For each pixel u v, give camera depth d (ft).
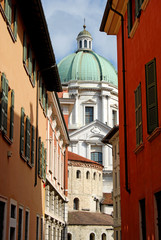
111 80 324.39
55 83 100.48
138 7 59.36
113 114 323.37
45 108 101.30
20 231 66.69
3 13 51.98
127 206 67.41
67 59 336.08
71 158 259.60
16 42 62.54
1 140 52.54
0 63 51.98
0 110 50.16
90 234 232.53
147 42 54.85
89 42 351.87
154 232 49.90
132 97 64.44
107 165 291.58
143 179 56.34
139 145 56.80
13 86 60.54
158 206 49.78
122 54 71.00
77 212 243.81
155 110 49.67
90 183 262.88
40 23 69.92
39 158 88.02
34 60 81.20
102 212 267.18
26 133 70.95
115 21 75.51
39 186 89.71
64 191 172.45
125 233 68.85
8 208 56.65
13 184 60.39
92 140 295.28
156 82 49.93
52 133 125.29
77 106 311.06
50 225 126.82
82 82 317.42
